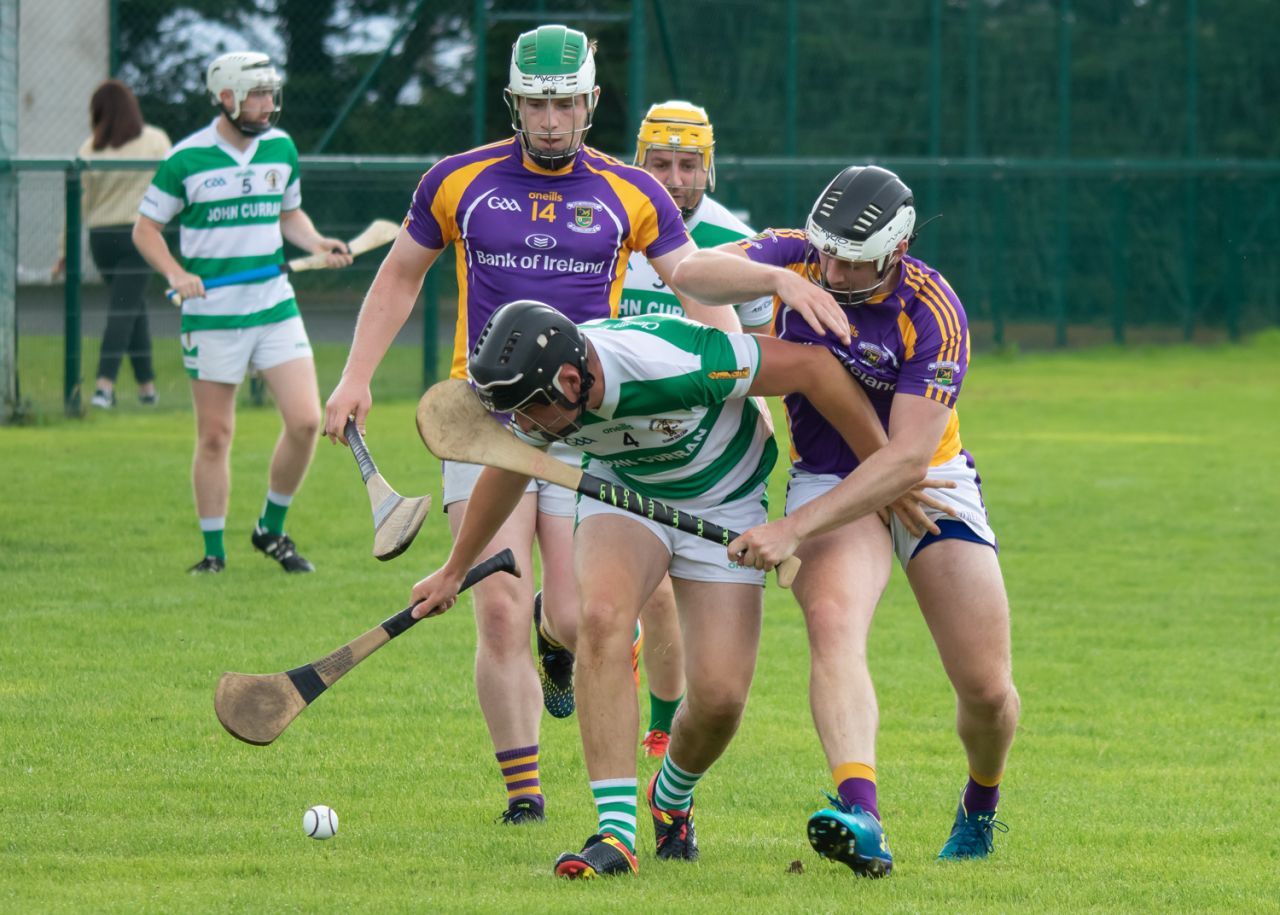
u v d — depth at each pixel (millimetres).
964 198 78438
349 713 22641
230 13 68250
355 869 15727
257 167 32062
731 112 75000
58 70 67062
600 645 15758
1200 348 84250
